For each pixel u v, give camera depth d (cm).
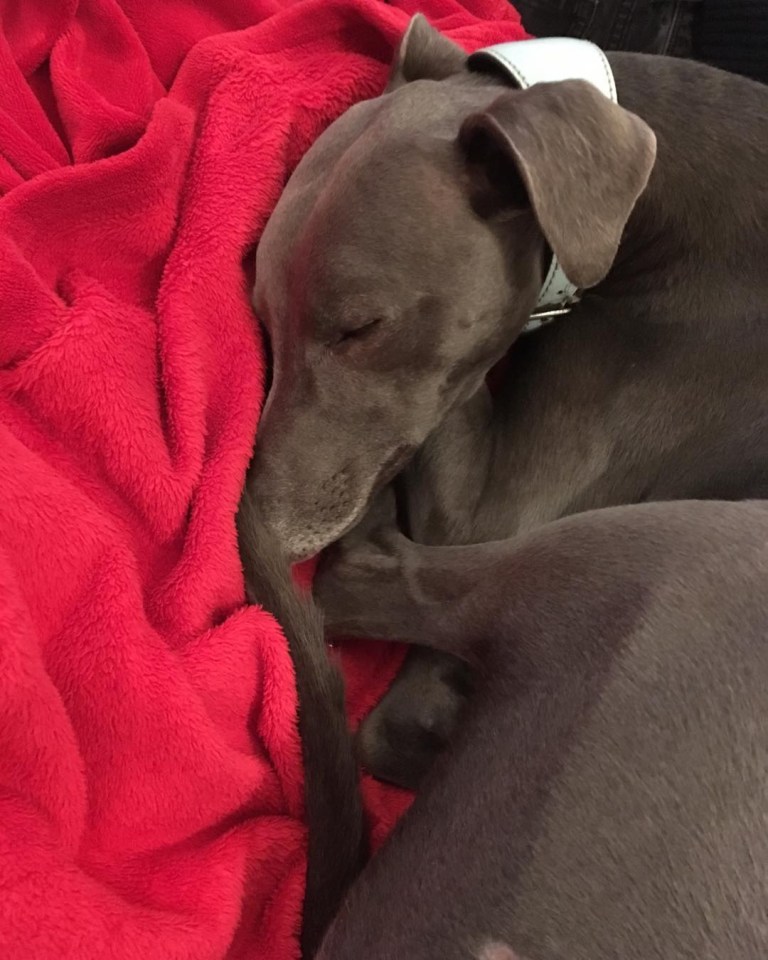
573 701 43
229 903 44
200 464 49
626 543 46
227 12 59
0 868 38
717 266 56
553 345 59
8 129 51
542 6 77
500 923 40
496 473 58
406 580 55
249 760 47
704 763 40
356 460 52
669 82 56
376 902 42
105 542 45
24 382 46
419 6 66
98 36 56
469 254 49
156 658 45
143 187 51
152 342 50
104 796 44
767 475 54
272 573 49
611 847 39
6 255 46
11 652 39
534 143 43
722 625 42
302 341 50
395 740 56
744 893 38
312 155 52
